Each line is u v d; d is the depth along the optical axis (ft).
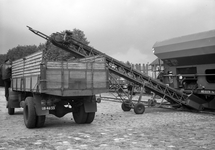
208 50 38.83
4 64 42.24
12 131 25.20
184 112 42.47
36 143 19.77
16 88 35.45
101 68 27.86
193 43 40.68
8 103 38.75
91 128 26.81
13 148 18.21
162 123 30.17
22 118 35.47
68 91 25.93
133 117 35.96
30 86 28.14
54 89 25.23
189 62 43.34
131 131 24.89
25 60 30.94
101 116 37.19
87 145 19.10
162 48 46.80
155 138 21.52
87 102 28.45
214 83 40.34
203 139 21.08
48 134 23.54
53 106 26.55
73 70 26.23
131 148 18.19
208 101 43.32
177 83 46.91
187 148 18.16
